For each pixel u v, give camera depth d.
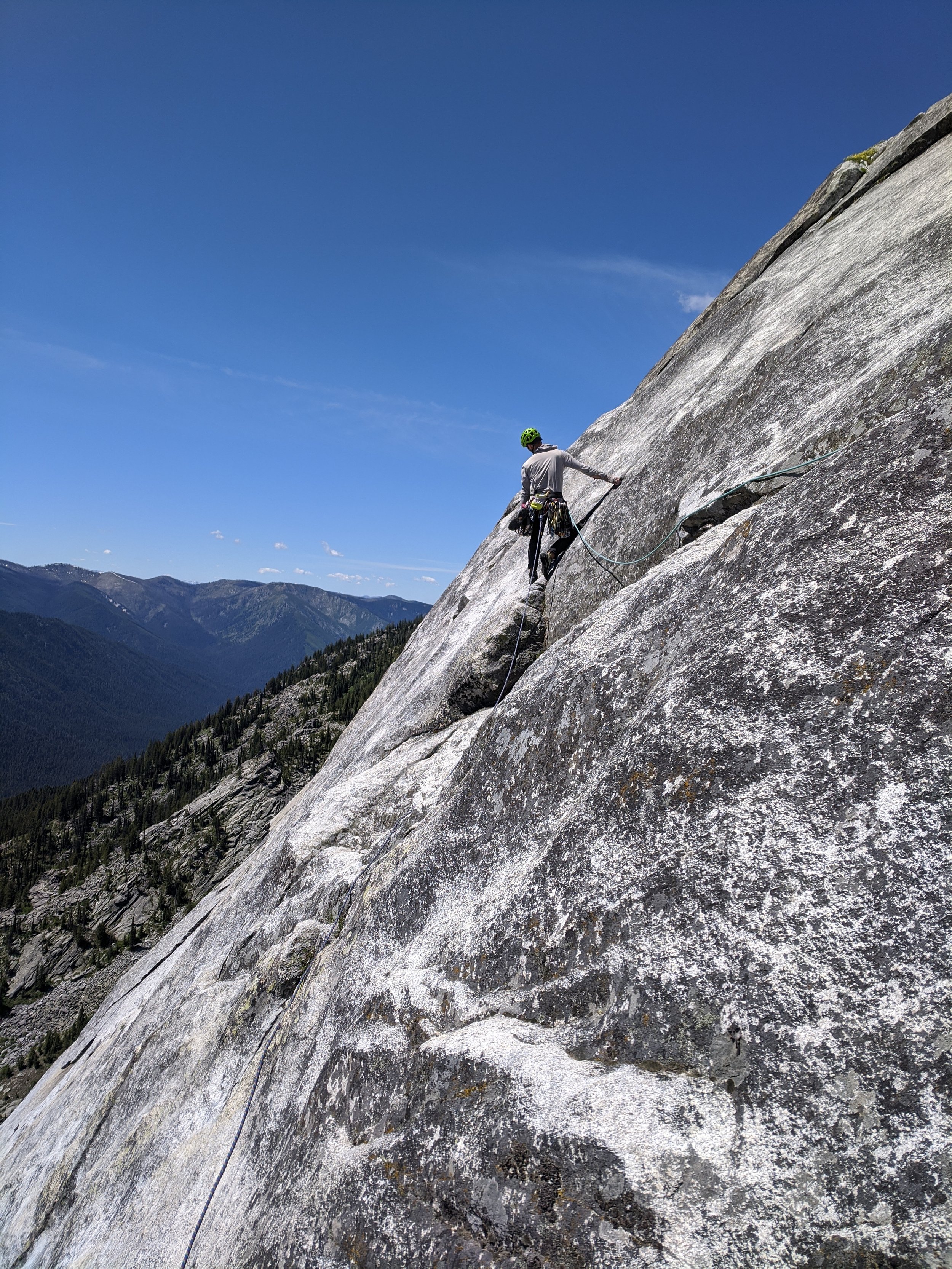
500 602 12.84
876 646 3.50
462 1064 3.99
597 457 15.30
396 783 10.93
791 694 3.67
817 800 3.34
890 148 12.53
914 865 2.96
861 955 2.93
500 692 11.37
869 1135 2.62
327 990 6.82
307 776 139.88
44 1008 99.88
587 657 6.10
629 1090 3.19
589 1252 2.89
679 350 15.64
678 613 5.37
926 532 3.65
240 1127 6.92
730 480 7.71
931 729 3.16
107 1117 10.23
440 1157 3.72
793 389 7.80
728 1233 2.66
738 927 3.28
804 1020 2.93
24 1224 10.16
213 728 181.00
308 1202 4.46
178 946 14.92
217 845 126.56
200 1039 9.30
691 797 3.78
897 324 6.87
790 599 4.03
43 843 143.38
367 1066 4.91
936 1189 2.43
